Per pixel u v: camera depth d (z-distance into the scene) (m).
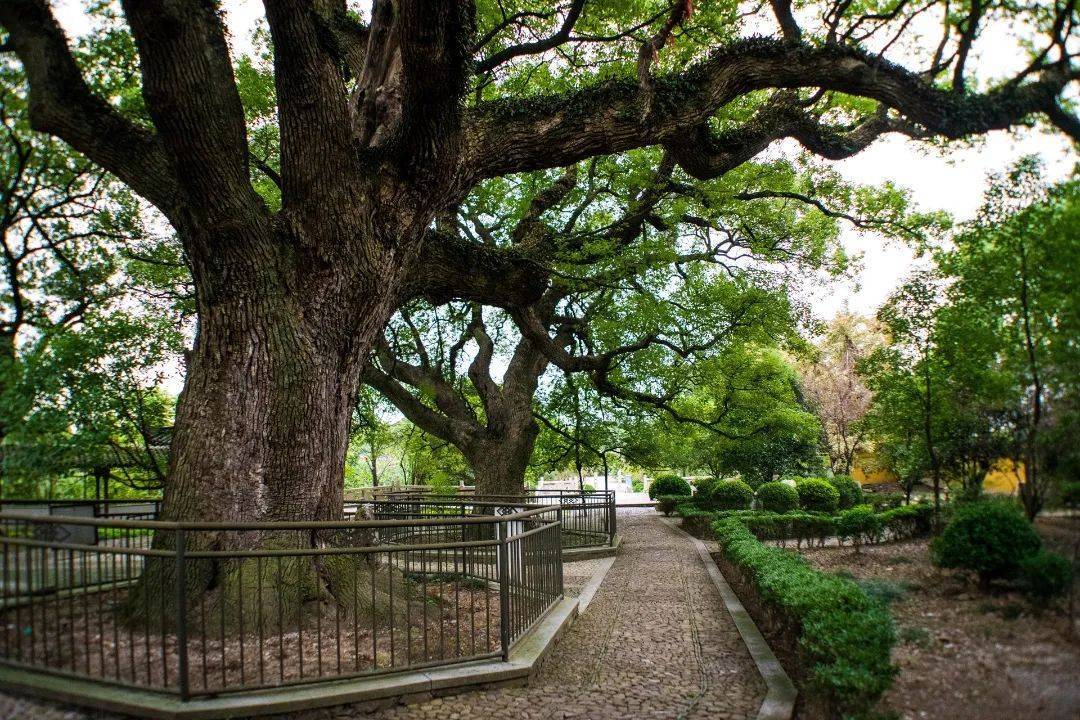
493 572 8.09
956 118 7.72
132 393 9.73
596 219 15.78
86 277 10.51
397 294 7.80
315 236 6.12
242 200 5.73
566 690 4.86
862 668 3.55
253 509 5.78
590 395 20.20
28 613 5.12
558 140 7.27
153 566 5.55
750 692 4.85
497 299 9.09
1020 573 4.07
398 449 30.56
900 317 7.44
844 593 4.87
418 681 4.50
